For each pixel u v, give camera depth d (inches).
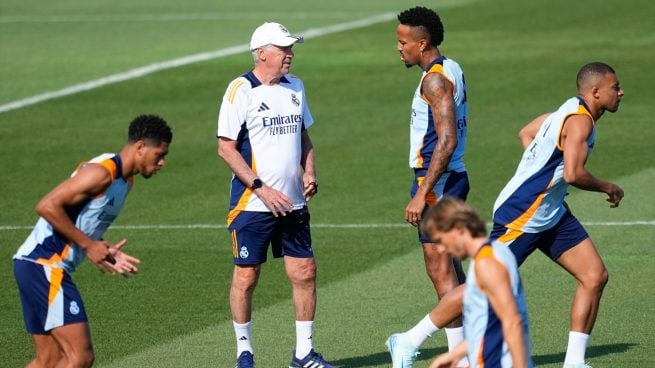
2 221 1755.7
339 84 2787.9
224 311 1332.4
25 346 1224.2
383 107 2541.8
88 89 2768.2
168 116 2484.0
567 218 1099.3
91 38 3506.4
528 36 3326.8
